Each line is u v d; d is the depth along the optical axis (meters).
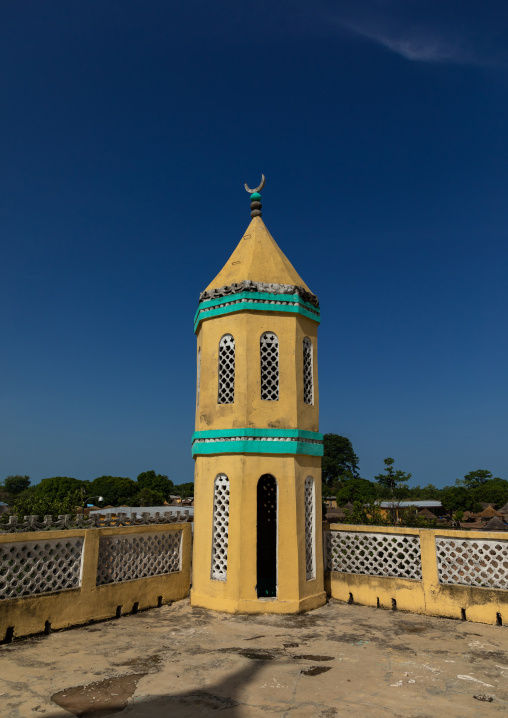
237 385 8.85
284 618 7.93
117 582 8.07
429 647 6.48
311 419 9.35
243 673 5.47
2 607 6.46
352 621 7.80
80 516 7.82
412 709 4.57
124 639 6.76
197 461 9.38
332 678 5.34
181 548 9.38
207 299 9.56
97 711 4.46
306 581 8.62
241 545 8.28
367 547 9.10
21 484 87.38
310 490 9.17
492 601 7.65
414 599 8.33
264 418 8.71
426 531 8.41
